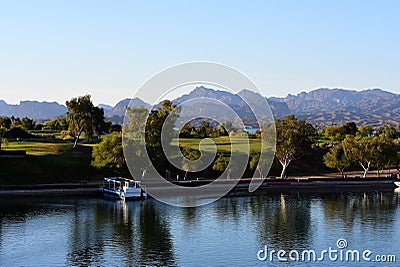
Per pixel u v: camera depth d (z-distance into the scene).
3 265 61.84
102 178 124.38
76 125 148.88
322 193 124.56
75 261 63.31
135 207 99.69
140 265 61.84
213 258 65.00
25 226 81.56
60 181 119.81
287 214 94.81
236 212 96.25
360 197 118.19
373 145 144.50
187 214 93.44
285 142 137.25
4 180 115.44
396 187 134.62
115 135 124.62
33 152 135.62
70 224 83.44
